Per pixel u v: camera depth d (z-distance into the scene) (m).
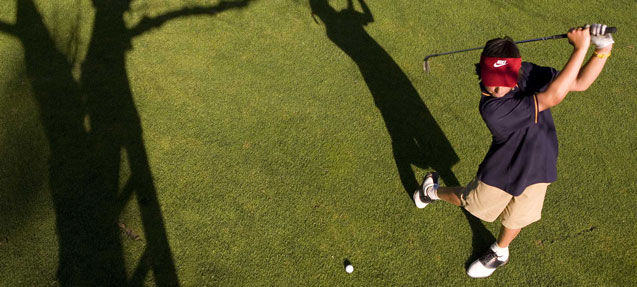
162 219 3.48
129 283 3.13
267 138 4.11
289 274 3.24
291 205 3.63
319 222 3.54
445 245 3.45
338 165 3.93
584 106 4.54
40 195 3.56
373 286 3.22
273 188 3.73
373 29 5.38
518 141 2.71
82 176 3.71
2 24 5.09
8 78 4.48
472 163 4.03
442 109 4.48
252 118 4.28
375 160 3.99
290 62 4.89
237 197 3.66
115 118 4.20
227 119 4.25
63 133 4.03
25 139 3.95
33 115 4.16
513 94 2.65
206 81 4.61
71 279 3.12
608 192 3.82
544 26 5.54
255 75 4.71
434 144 4.16
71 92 4.41
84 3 5.47
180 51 4.94
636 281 3.29
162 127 4.14
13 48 4.82
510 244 3.46
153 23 5.29
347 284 3.22
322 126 4.25
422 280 3.26
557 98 2.45
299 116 4.33
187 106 4.35
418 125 4.32
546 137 2.73
